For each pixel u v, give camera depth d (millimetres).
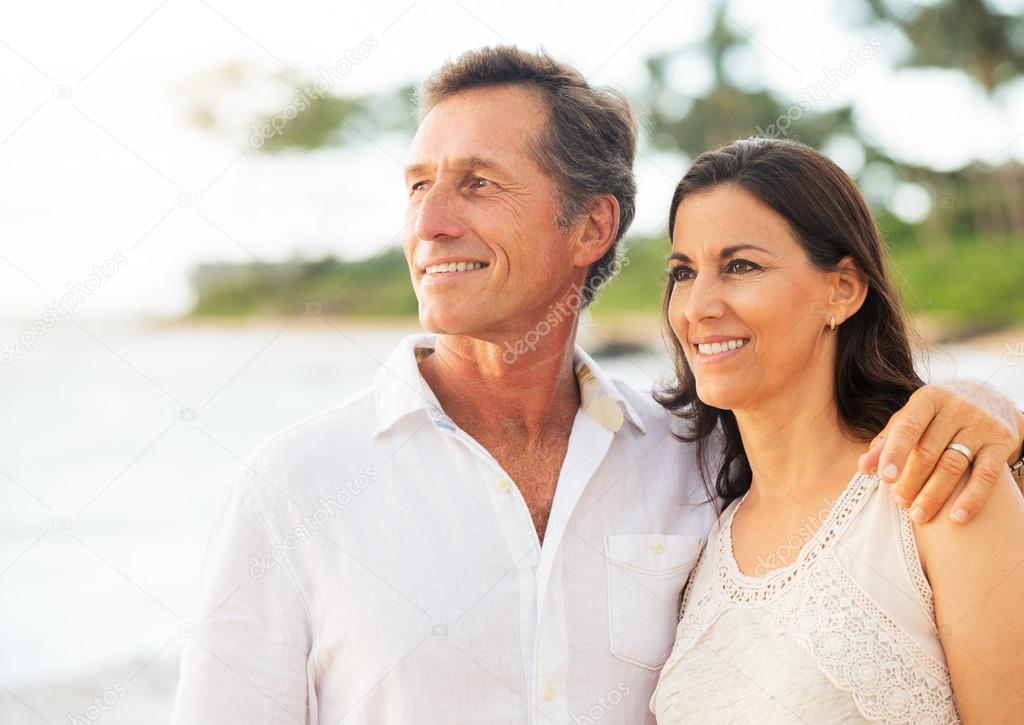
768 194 2072
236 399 17609
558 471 2312
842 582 1964
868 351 2137
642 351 20484
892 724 1882
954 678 1888
